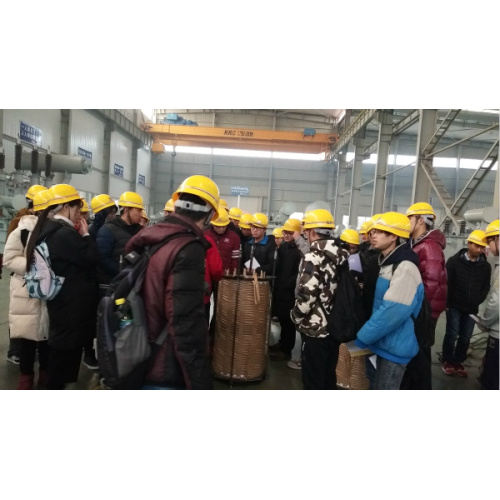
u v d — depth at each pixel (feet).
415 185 24.89
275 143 52.85
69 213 6.89
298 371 10.75
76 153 39.81
